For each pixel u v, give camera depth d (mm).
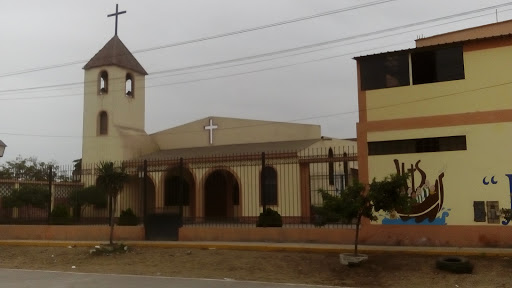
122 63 34969
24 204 24219
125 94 35156
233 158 26750
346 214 13047
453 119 15016
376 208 13070
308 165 25828
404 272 12430
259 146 31750
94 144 34156
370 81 16406
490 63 14828
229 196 30125
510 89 14492
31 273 13766
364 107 16359
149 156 34188
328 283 11820
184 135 36156
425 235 14969
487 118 14617
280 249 15461
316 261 14039
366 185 14641
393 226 15391
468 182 14656
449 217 14766
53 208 21688
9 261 16562
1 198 24094
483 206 14398
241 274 13062
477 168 14586
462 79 15102
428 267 12656
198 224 20578
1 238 20672
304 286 11156
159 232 18594
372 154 16062
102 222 22078
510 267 12141
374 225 15656
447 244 14672
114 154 33344
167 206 28891
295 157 25297
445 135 15039
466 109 14922
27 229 20422
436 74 15531
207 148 34031
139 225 20156
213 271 13570
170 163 26984
